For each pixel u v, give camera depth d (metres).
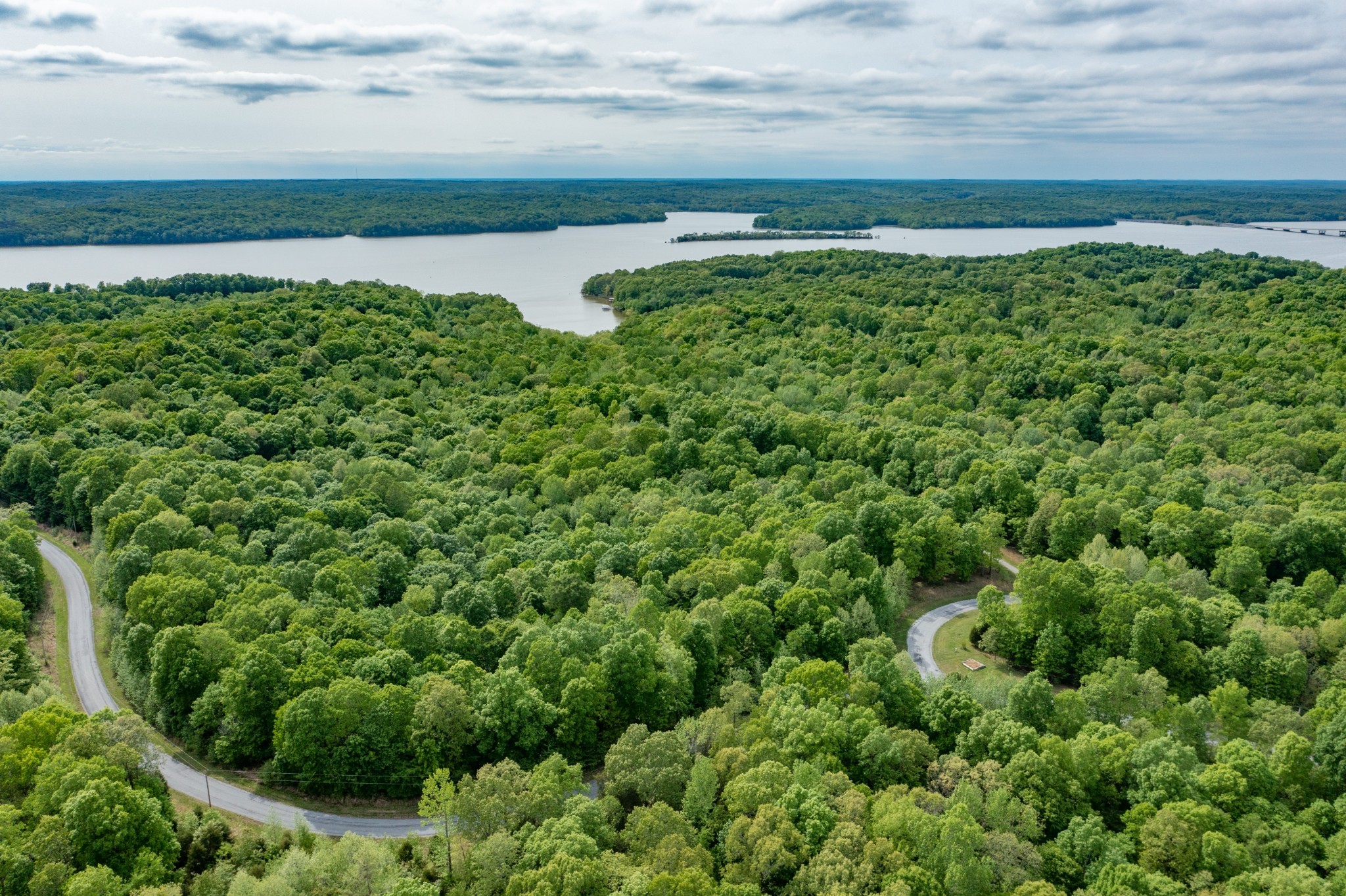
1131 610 112.25
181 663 104.06
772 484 177.50
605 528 152.38
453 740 95.25
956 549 139.88
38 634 129.50
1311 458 177.50
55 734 88.00
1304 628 113.00
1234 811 79.62
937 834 74.25
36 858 74.25
